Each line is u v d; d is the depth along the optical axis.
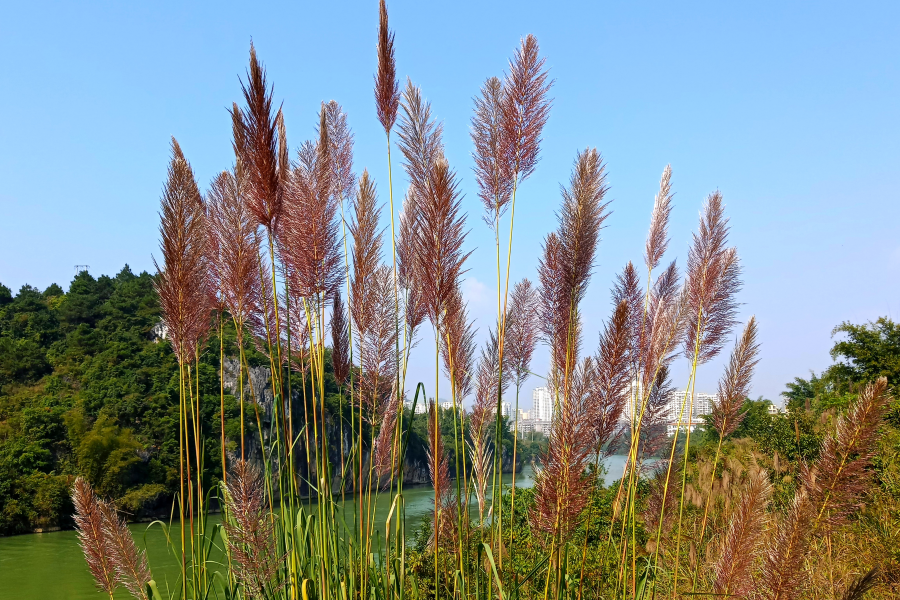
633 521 3.84
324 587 3.36
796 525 2.61
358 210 3.95
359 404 3.96
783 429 13.39
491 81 3.92
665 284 5.10
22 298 76.69
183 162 3.45
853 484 2.58
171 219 3.40
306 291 3.82
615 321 3.52
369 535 3.78
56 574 26.20
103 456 40.31
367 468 3.96
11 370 55.62
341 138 4.79
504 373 4.67
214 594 3.77
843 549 6.02
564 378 3.37
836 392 24.30
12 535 38.81
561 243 3.57
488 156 3.83
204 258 3.75
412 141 3.82
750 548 2.93
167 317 3.47
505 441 5.18
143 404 45.56
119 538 3.29
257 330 3.94
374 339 3.97
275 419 3.71
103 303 73.06
